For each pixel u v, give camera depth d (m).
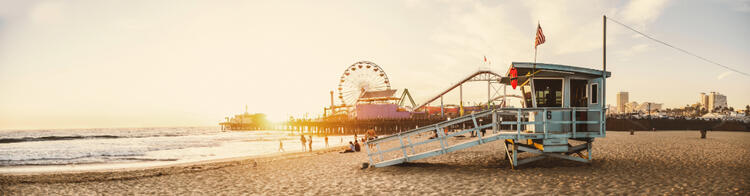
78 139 90.56
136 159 32.66
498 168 14.12
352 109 112.56
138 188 12.88
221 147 49.31
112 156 37.28
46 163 30.14
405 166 15.36
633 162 14.89
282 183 12.63
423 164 15.94
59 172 19.86
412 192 10.25
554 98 14.44
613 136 40.31
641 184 10.21
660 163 14.44
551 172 12.64
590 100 14.16
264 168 17.33
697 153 18.34
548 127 13.97
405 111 102.88
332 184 12.00
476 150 21.98
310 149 32.69
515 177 11.90
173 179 14.73
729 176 11.12
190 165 21.66
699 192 9.05
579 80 14.47
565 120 14.02
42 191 12.96
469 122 86.31
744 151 19.33
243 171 16.45
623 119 74.69
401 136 14.62
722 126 75.25
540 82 14.48
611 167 13.50
